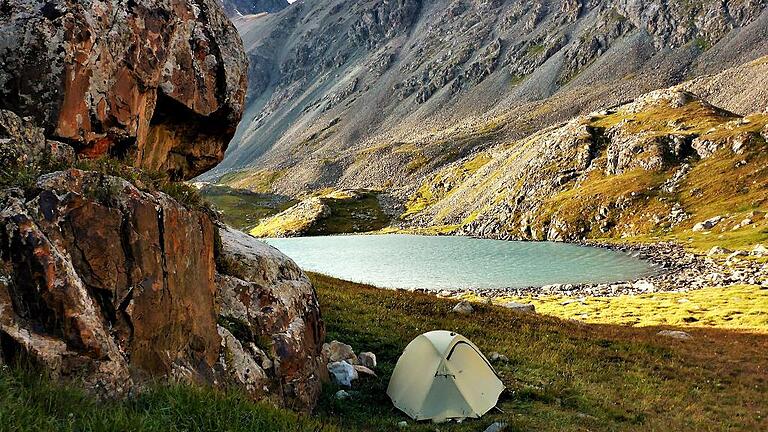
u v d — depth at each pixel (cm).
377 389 2025
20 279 852
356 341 2619
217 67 1836
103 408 801
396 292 4212
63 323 866
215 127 1958
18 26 1175
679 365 2903
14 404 679
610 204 15025
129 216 1036
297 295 1769
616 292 7638
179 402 906
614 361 2878
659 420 1967
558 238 15012
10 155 1026
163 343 1085
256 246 1819
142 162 1741
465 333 3092
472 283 8956
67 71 1210
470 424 1788
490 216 18675
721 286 7438
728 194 13212
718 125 16425
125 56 1412
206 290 1323
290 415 1112
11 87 1153
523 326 3484
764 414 2133
